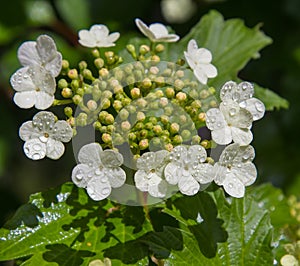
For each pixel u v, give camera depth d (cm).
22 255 47
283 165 65
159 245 47
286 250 49
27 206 48
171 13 67
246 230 48
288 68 65
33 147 45
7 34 65
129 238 47
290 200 55
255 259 48
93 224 48
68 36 65
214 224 48
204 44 55
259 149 65
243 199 49
